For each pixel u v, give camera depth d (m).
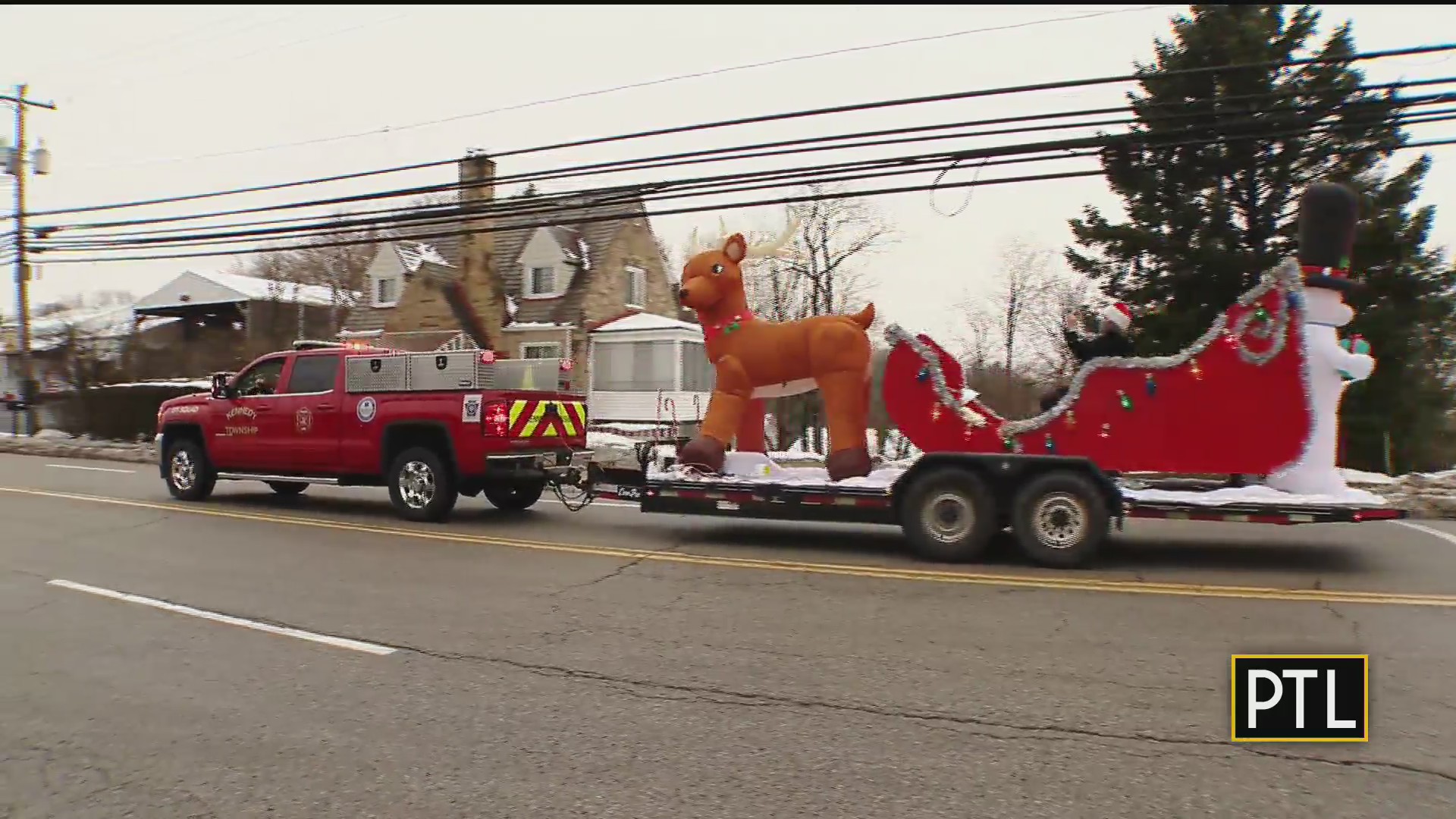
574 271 30.78
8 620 6.65
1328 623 6.33
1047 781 3.91
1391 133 18.38
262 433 12.43
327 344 12.97
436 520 11.30
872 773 4.01
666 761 4.15
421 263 30.69
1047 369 29.61
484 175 28.19
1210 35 19.42
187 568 8.47
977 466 8.60
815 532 10.56
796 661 5.58
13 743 4.43
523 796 3.82
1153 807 3.68
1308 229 8.30
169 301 40.59
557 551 9.29
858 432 9.57
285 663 5.63
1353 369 8.13
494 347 29.27
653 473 10.09
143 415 26.52
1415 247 19.23
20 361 29.77
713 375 29.92
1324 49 18.84
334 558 8.94
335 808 3.73
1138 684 5.12
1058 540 8.34
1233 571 8.19
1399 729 4.47
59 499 13.46
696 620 6.55
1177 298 20.45
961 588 7.51
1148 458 8.50
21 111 26.39
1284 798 3.76
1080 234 21.41
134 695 5.08
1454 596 7.14
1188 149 19.89
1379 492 12.65
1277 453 8.27
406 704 4.89
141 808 3.76
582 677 5.32
